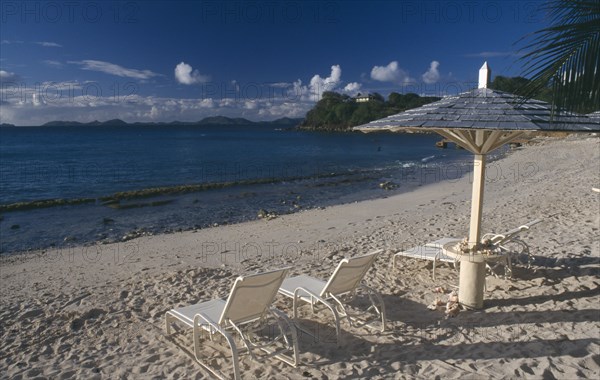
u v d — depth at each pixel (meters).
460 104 4.58
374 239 9.58
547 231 8.84
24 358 4.48
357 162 36.72
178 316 4.41
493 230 9.58
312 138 90.56
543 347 4.07
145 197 19.28
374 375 3.82
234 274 7.30
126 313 5.62
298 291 4.84
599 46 3.37
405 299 5.61
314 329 4.84
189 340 4.70
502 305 5.16
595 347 3.99
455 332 4.55
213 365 4.16
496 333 4.45
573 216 10.26
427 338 4.48
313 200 18.11
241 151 51.44
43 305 6.11
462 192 17.64
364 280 6.34
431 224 10.98
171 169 32.03
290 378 3.86
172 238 11.10
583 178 17.77
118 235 12.47
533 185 17.19
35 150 52.78
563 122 4.07
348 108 132.88
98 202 17.91
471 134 4.84
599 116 4.46
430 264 6.95
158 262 8.55
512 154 35.81
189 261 8.50
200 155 45.25
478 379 3.64
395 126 4.42
